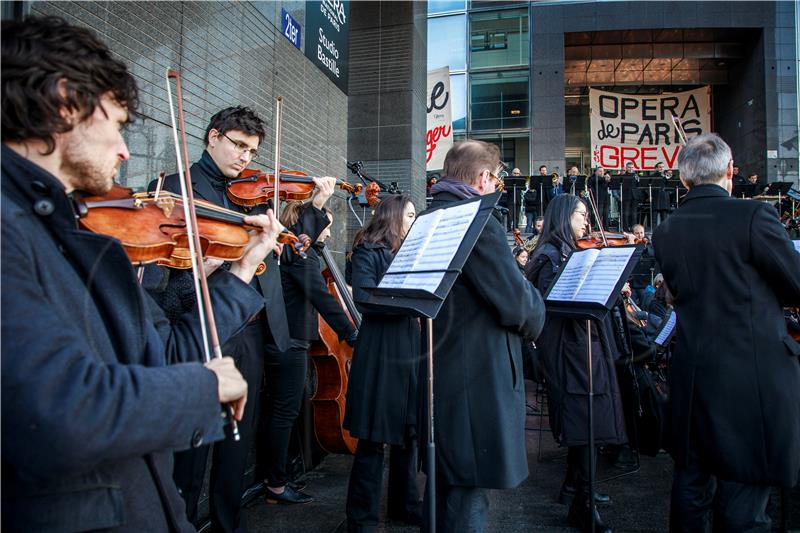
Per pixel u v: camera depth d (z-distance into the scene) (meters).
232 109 1.72
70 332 0.60
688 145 1.72
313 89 2.85
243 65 2.31
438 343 1.44
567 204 2.38
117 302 0.72
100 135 0.71
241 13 2.29
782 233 1.47
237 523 1.67
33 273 0.60
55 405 0.54
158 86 1.85
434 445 1.35
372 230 2.11
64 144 0.69
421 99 3.55
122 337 0.71
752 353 1.47
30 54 0.64
